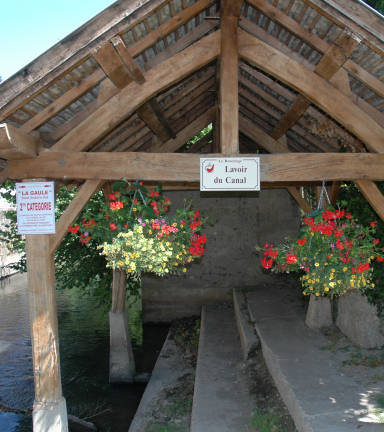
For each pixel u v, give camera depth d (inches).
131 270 129.0
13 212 303.1
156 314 345.7
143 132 220.2
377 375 152.2
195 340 284.8
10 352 291.4
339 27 124.3
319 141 221.9
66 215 133.7
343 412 123.9
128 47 130.1
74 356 287.9
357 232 133.7
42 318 133.3
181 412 185.3
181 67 132.3
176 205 333.4
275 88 184.5
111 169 133.3
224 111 134.3
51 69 114.0
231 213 335.3
